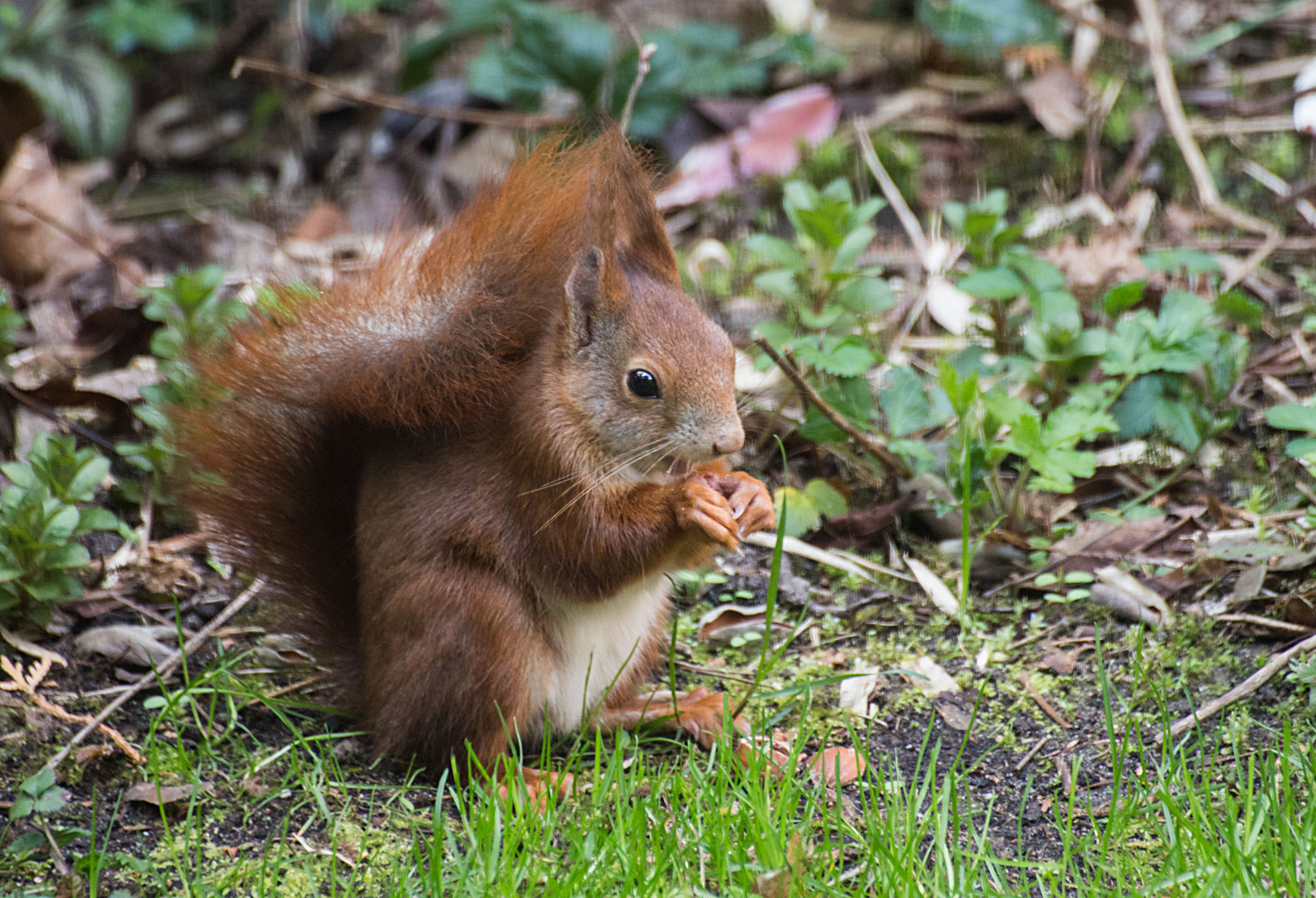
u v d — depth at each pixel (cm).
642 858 545
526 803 597
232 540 705
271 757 650
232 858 597
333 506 694
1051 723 701
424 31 1476
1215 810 597
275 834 614
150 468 844
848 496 887
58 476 773
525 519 638
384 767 668
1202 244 1090
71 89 1414
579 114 1188
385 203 1291
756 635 790
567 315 637
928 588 816
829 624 800
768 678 752
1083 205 1150
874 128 1254
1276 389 936
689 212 1206
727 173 1202
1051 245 1111
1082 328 974
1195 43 1301
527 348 656
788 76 1327
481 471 645
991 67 1320
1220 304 923
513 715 641
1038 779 656
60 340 1022
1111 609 785
